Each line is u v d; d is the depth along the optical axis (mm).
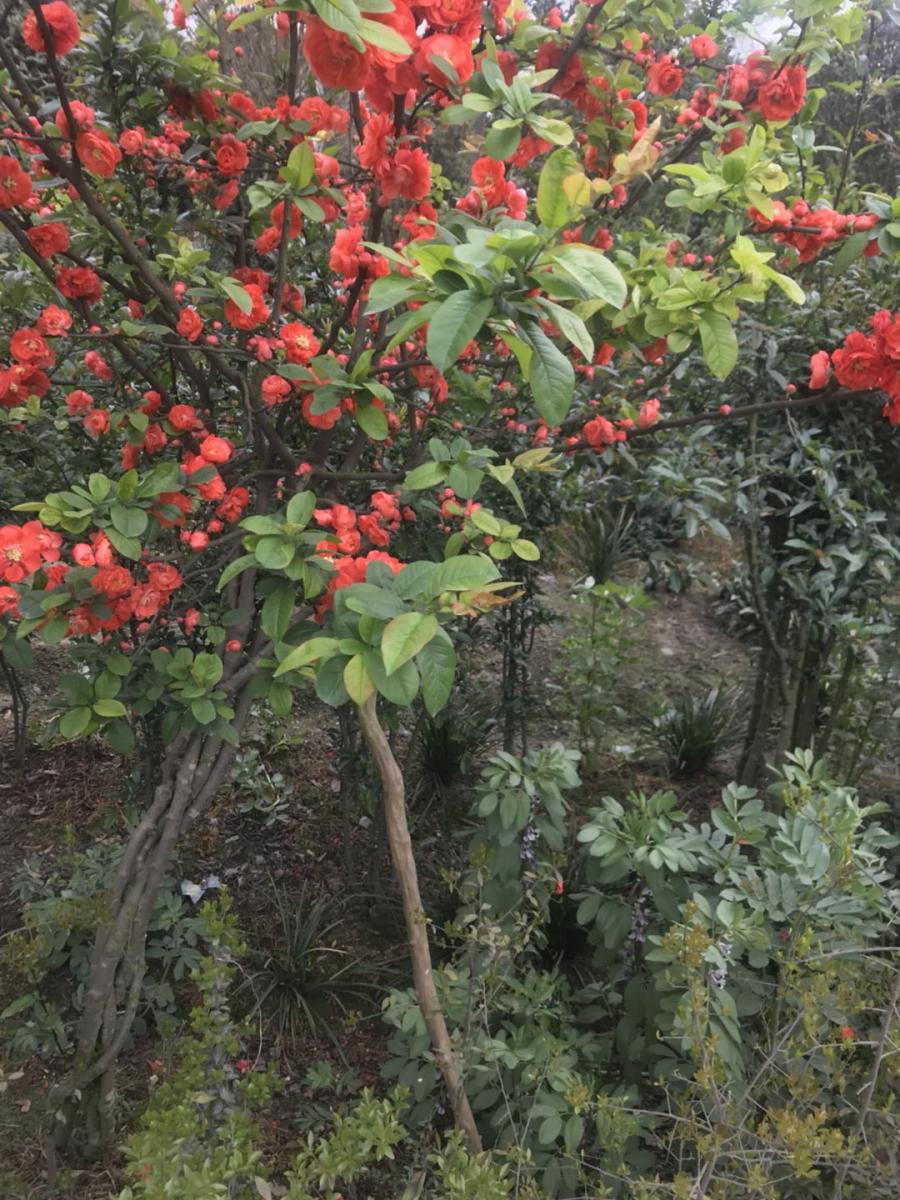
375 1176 1925
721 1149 1539
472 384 2137
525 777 2135
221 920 1719
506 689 3123
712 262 2014
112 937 1740
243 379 1881
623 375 2441
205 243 2545
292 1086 2178
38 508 1474
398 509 2039
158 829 1841
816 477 2430
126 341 1982
